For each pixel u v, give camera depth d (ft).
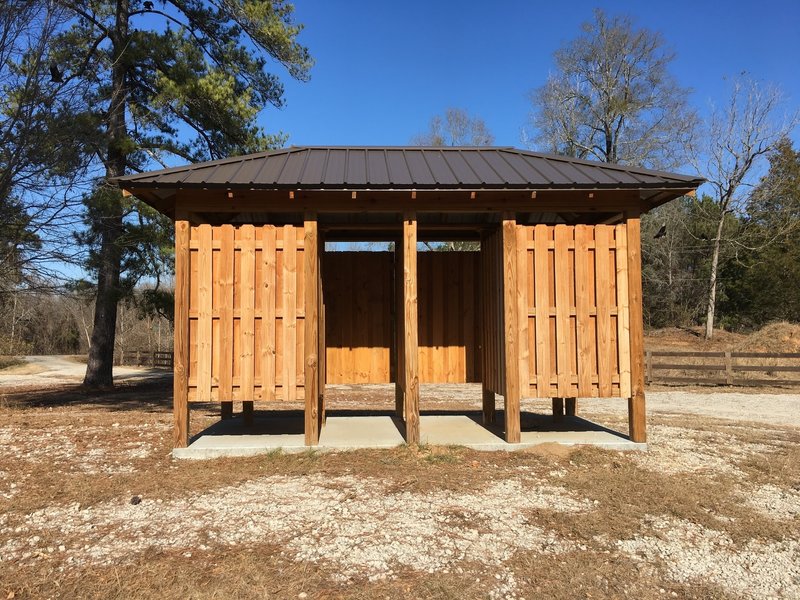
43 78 32.94
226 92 44.78
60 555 11.98
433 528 13.51
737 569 11.57
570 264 21.62
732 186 92.12
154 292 50.26
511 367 21.22
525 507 15.03
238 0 46.75
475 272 27.78
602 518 14.24
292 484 17.03
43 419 31.09
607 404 40.81
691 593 10.58
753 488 17.04
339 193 20.45
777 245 103.81
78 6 43.91
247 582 10.70
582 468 18.92
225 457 20.34
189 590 10.38
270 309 20.97
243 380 20.75
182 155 49.24
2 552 12.14
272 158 24.00
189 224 20.83
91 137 35.27
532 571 11.33
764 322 110.42
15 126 32.17
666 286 126.21
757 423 30.17
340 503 15.26
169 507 15.08
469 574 11.18
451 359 27.32
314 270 21.01
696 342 90.74
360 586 10.62
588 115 98.53
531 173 21.94
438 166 23.13
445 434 23.38
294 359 20.95
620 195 21.43
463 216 24.75
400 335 25.93
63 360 119.44
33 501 15.55
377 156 24.93
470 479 17.51
